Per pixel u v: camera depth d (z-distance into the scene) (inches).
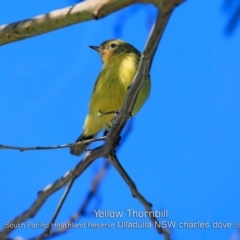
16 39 333.1
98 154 398.6
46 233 375.6
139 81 350.0
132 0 286.4
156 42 288.4
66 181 394.6
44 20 317.4
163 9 243.1
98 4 295.1
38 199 388.5
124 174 404.2
